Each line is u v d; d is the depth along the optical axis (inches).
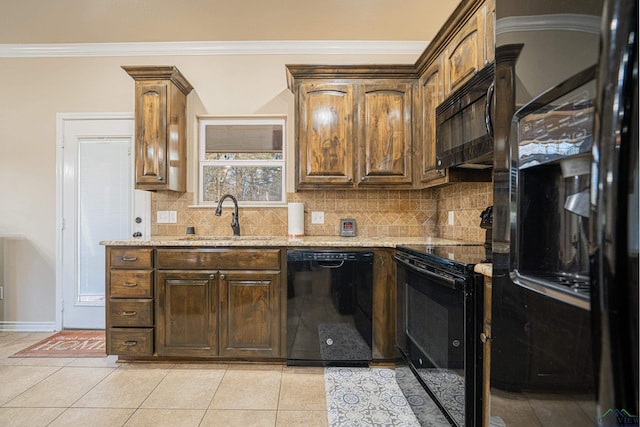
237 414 66.1
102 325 114.3
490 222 57.3
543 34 23.6
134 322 85.7
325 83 98.9
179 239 98.9
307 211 111.9
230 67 114.3
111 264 86.4
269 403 69.8
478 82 56.7
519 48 26.8
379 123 98.6
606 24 17.7
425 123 94.2
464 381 48.5
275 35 109.1
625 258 17.5
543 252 24.4
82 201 114.3
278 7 94.7
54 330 113.5
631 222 17.3
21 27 103.1
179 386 76.5
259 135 117.0
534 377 25.2
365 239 97.7
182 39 110.7
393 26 104.5
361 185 99.2
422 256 63.5
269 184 117.0
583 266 20.1
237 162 116.3
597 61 18.3
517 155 27.1
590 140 19.0
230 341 85.2
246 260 85.4
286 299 85.2
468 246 76.3
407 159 98.3
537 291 24.8
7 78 114.0
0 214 114.3
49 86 114.2
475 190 87.6
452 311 52.0
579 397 20.4
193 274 85.5
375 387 76.1
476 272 48.4
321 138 98.7
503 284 29.5
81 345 100.2
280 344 85.3
